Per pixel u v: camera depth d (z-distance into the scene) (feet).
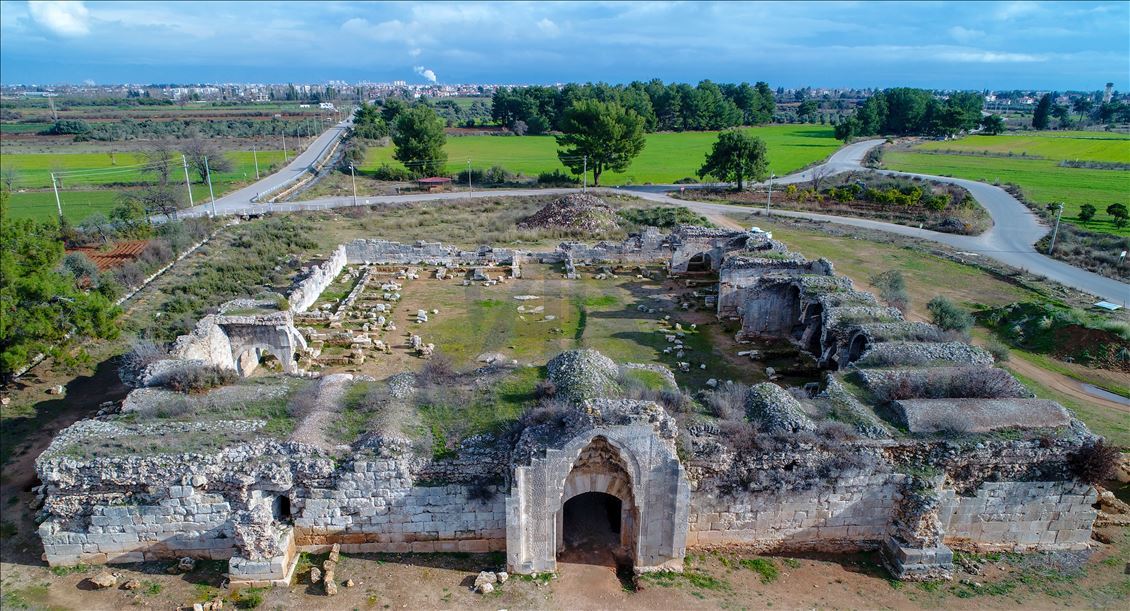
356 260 176.24
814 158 414.00
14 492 73.26
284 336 103.81
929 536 64.28
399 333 125.90
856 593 62.28
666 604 60.13
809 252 192.34
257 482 62.75
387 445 63.72
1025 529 68.18
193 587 61.00
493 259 177.17
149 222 193.98
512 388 73.82
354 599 59.77
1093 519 68.13
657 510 63.36
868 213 252.21
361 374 106.32
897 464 66.49
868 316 105.81
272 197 276.21
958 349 87.81
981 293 155.02
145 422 68.80
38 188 279.49
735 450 64.64
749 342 124.36
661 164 395.75
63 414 89.71
